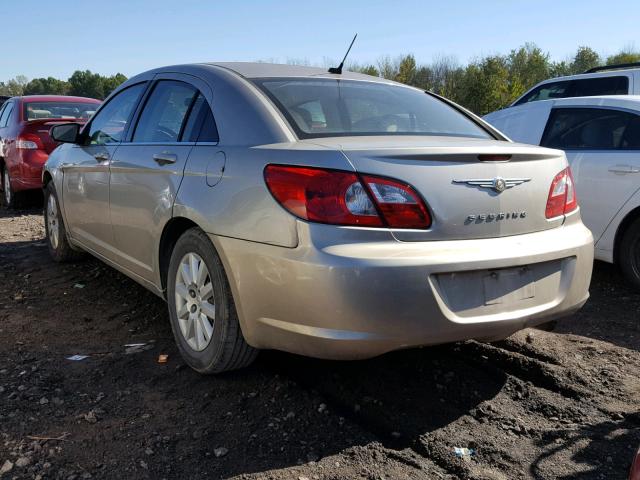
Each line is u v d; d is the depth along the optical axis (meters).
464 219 2.62
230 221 2.79
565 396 3.09
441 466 2.48
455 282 2.57
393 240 2.50
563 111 5.52
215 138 3.10
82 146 4.63
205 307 3.06
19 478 2.32
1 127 9.30
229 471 2.41
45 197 5.47
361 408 2.93
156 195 3.37
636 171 4.69
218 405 2.91
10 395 2.93
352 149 2.56
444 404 2.98
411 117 3.37
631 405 2.98
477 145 2.87
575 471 2.45
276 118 2.92
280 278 2.57
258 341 2.77
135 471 2.39
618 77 7.65
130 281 4.87
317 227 2.48
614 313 4.38
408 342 2.50
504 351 3.54
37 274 5.08
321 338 2.49
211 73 3.43
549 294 2.87
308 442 2.62
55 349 3.54
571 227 3.10
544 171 2.95
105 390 3.04
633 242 4.78
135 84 4.21
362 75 3.86
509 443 2.64
